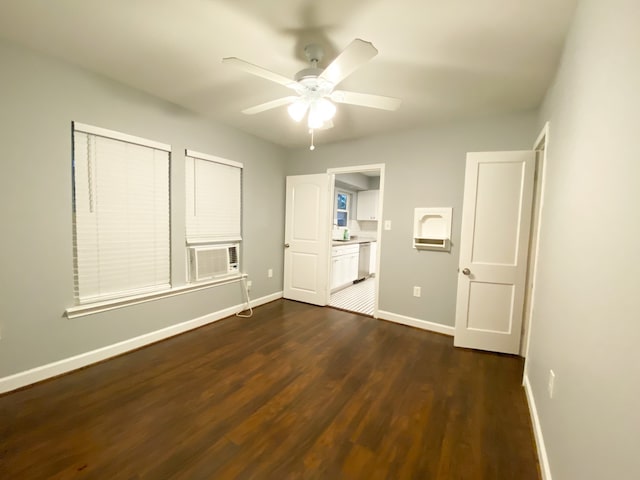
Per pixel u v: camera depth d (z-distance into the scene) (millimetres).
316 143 3936
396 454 1486
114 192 2387
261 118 3096
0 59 1792
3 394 1881
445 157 3064
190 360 2426
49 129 2006
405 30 1623
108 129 2287
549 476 1281
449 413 1817
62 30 1706
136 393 1950
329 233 4012
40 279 2018
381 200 3484
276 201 4156
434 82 2189
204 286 3195
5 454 1419
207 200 3174
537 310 1980
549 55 1797
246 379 2158
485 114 2799
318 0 1413
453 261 3072
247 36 1728
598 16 1092
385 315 3508
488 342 2703
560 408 1252
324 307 3977
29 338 1986
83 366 2256
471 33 1632
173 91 2498
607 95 969
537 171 2482
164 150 2707
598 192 1004
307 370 2309
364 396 1978
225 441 1547
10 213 1873
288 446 1523
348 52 1340
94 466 1367
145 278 2652
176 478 1317
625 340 733
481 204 2643
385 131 3359
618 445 731
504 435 1638
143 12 1538
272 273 4184
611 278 845
